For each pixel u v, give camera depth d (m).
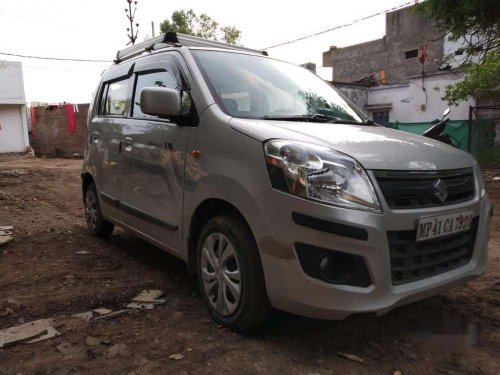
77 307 3.40
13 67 23.48
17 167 14.08
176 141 3.40
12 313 3.27
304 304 2.52
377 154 2.68
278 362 2.63
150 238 3.92
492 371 2.61
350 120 3.85
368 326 3.10
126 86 4.55
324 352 2.75
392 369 2.60
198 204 3.13
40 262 4.43
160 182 3.63
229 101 3.30
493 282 3.95
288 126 2.97
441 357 2.74
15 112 24.00
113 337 2.91
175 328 3.05
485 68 12.66
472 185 3.10
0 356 2.69
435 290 2.75
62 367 2.57
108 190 4.71
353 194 2.48
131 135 4.12
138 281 3.96
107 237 5.35
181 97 3.48
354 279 2.49
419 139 3.33
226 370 2.54
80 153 24.52
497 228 6.29
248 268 2.77
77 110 24.42
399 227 2.54
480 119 14.00
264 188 2.63
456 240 2.91
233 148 2.89
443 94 18.31
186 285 3.88
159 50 4.11
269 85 3.74
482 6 8.02
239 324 2.89
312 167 2.52
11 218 6.35
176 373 2.51
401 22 28.31
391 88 22.28
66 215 6.86
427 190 2.70
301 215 2.48
